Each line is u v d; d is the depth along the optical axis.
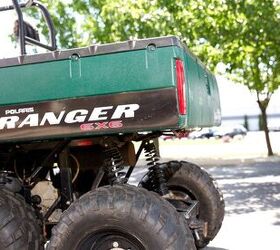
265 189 12.12
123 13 11.84
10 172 4.58
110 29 12.19
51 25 5.57
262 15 11.87
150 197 3.71
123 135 4.60
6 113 3.90
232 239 6.69
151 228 3.58
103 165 4.50
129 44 3.68
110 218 3.66
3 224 3.82
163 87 3.61
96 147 4.81
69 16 12.80
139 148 5.21
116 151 4.42
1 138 3.91
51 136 3.82
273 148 27.77
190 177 5.54
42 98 3.83
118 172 4.35
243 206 9.59
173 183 5.58
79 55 3.77
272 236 6.84
